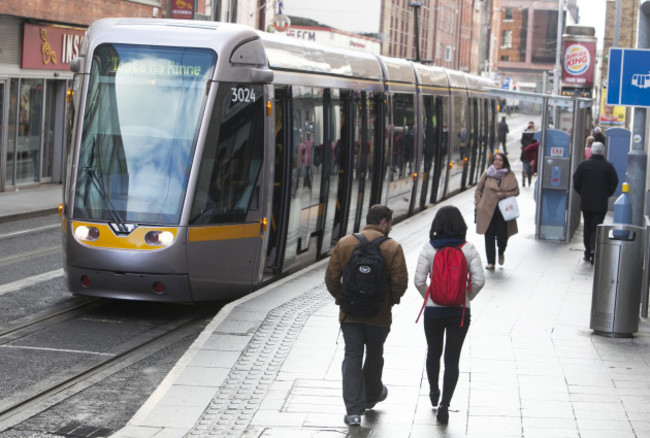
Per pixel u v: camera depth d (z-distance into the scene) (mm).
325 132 31625
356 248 14992
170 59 24797
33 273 29234
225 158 24719
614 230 21562
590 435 14805
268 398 16578
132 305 25922
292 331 21078
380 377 15672
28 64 53094
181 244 23703
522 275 30078
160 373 19453
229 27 25844
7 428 15750
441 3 194000
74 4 55500
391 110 41094
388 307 15242
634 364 19297
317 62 31344
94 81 24969
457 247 15438
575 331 22203
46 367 19359
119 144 24406
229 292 25188
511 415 15766
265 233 26000
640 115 25203
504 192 30922
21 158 54156
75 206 24297
